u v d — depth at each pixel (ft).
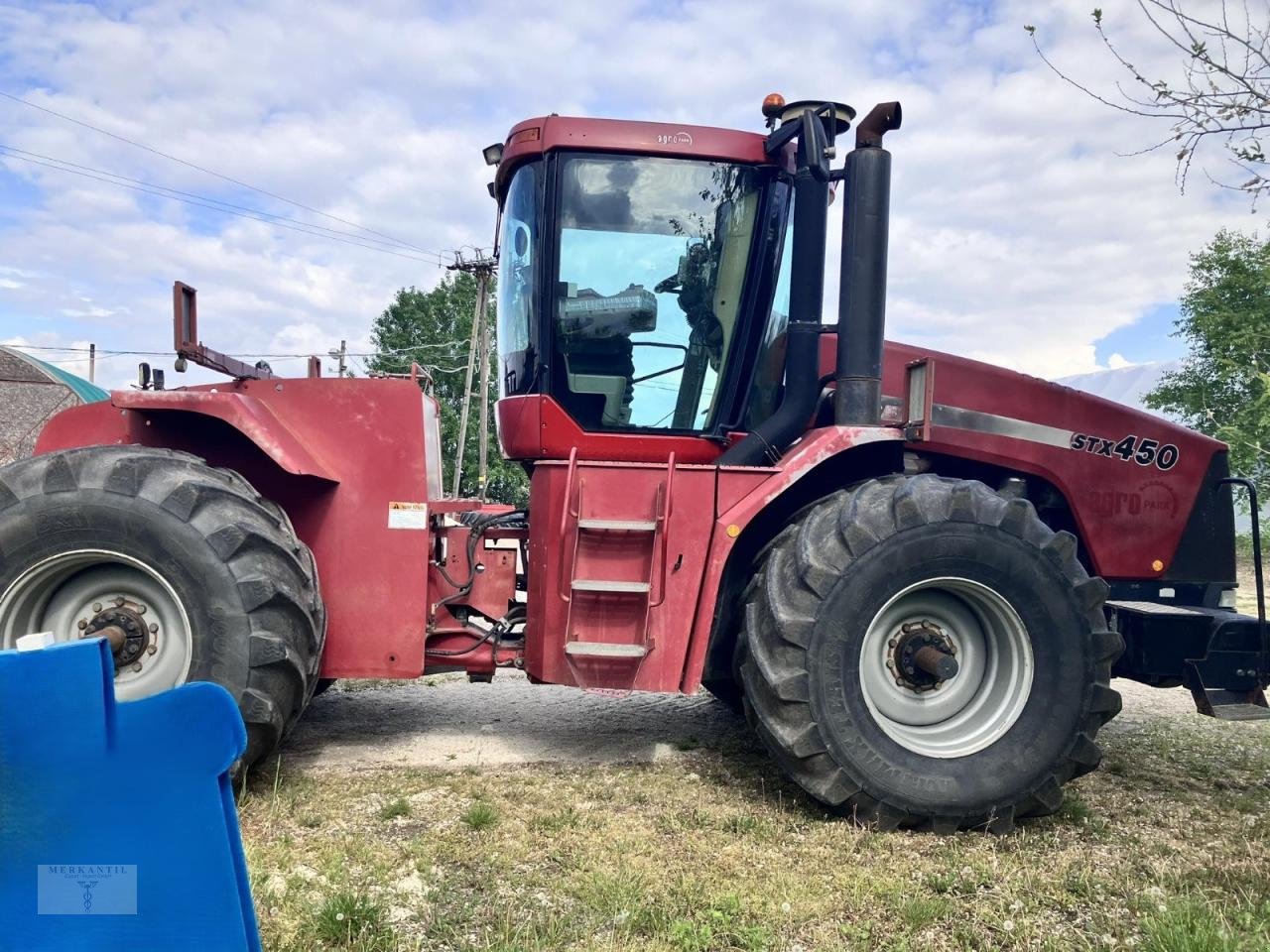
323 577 11.92
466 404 99.55
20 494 10.20
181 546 10.23
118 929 5.17
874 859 9.71
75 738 5.20
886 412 12.98
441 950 7.49
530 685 18.58
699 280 12.86
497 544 12.98
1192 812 11.51
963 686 11.46
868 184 11.96
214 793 5.16
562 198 12.62
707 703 17.07
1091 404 13.92
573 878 8.87
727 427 13.03
